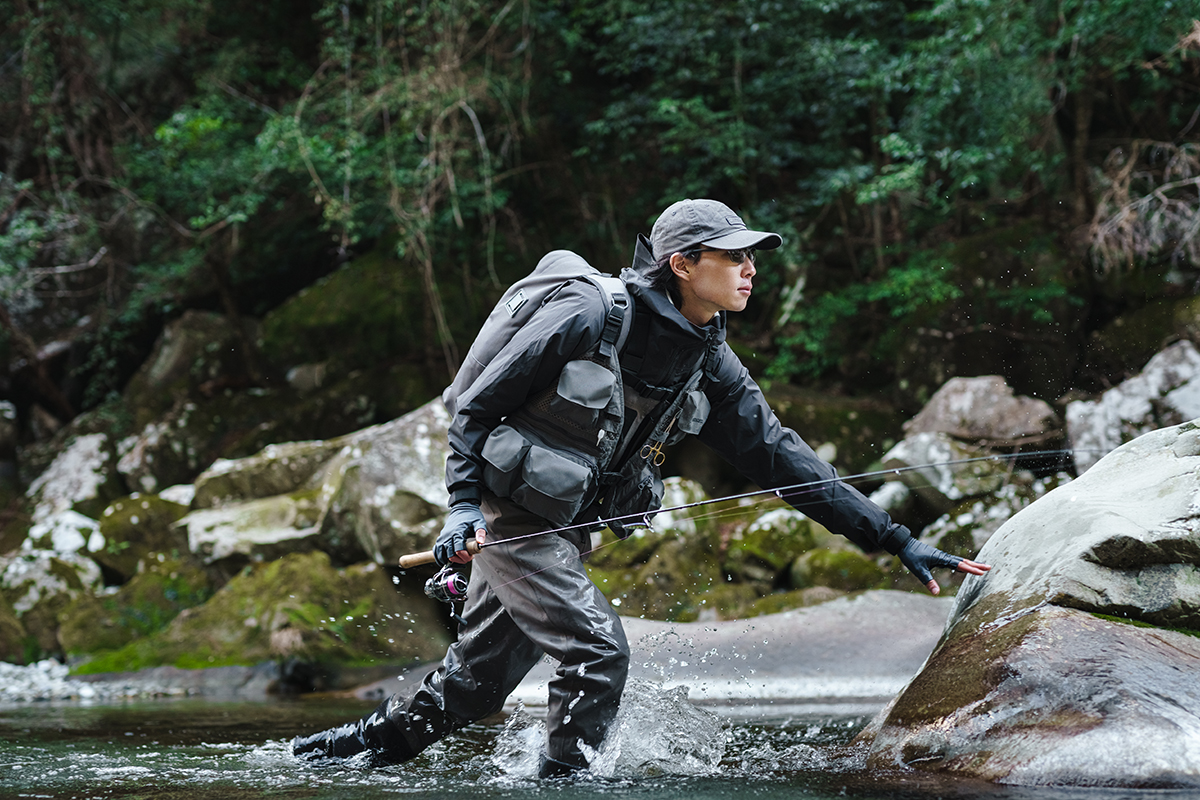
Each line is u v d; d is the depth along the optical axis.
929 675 2.20
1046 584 2.15
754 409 2.45
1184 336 7.38
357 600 5.95
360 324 9.59
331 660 5.52
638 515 2.38
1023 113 7.71
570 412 2.17
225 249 10.20
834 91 8.51
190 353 9.90
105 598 6.82
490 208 9.08
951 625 2.37
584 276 2.21
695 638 5.06
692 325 2.22
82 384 10.45
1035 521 2.38
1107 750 1.76
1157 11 6.89
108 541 7.52
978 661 2.09
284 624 5.64
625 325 2.18
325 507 6.57
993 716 1.96
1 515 8.70
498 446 2.17
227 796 1.98
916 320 8.34
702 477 7.63
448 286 9.66
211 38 10.41
